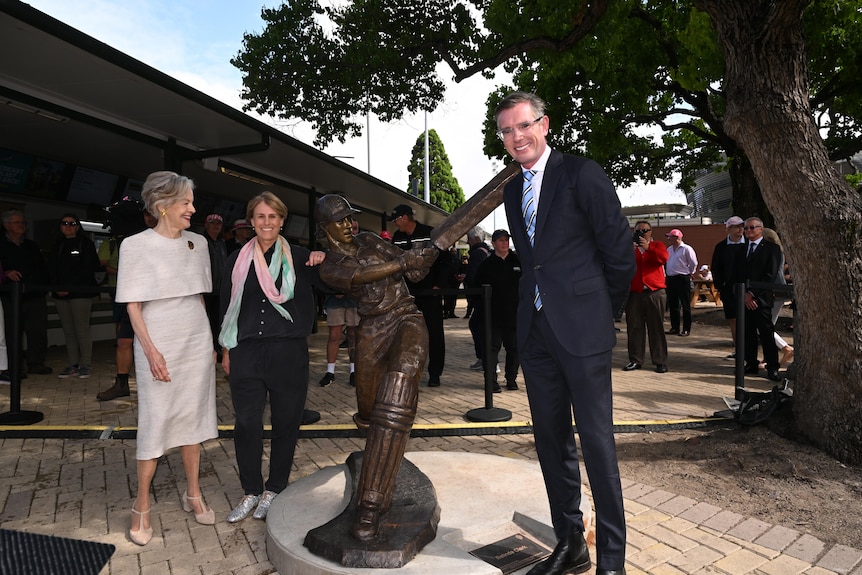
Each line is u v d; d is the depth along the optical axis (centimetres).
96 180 1090
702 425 498
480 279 675
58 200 1049
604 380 236
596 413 234
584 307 236
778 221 434
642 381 697
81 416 555
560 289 237
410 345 278
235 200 1470
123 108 721
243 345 322
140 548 297
